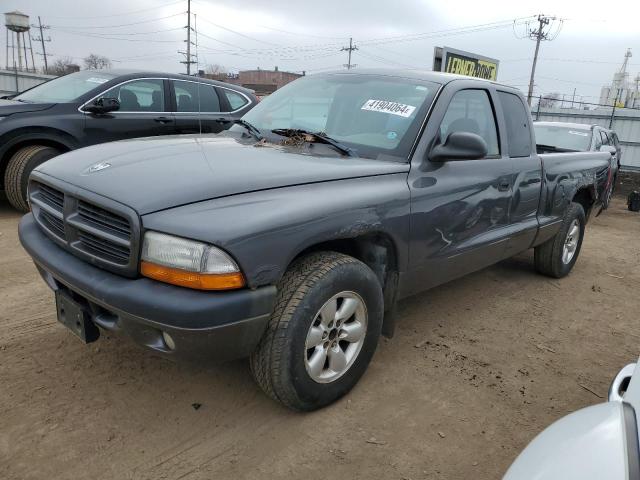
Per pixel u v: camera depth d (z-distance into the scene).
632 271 6.32
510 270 5.78
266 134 3.55
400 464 2.50
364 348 2.93
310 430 2.68
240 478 2.34
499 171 3.90
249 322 2.28
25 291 4.10
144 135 6.95
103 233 2.37
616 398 1.82
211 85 7.72
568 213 5.27
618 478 1.24
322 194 2.62
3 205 6.87
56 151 6.29
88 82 6.82
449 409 2.97
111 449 2.45
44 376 2.97
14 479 2.23
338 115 3.56
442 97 3.46
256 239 2.25
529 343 3.94
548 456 1.40
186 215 2.23
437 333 3.96
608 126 24.50
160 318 2.15
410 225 3.06
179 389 2.95
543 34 45.41
